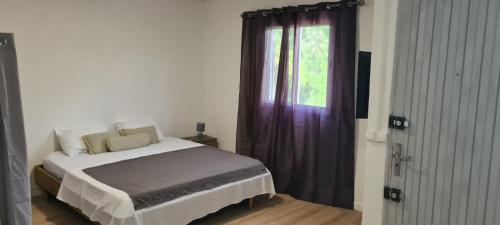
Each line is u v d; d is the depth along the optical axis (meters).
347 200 3.98
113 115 4.70
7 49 2.03
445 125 2.25
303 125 4.24
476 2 2.08
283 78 4.38
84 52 4.34
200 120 5.73
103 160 3.85
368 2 3.71
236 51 5.09
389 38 2.41
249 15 4.71
